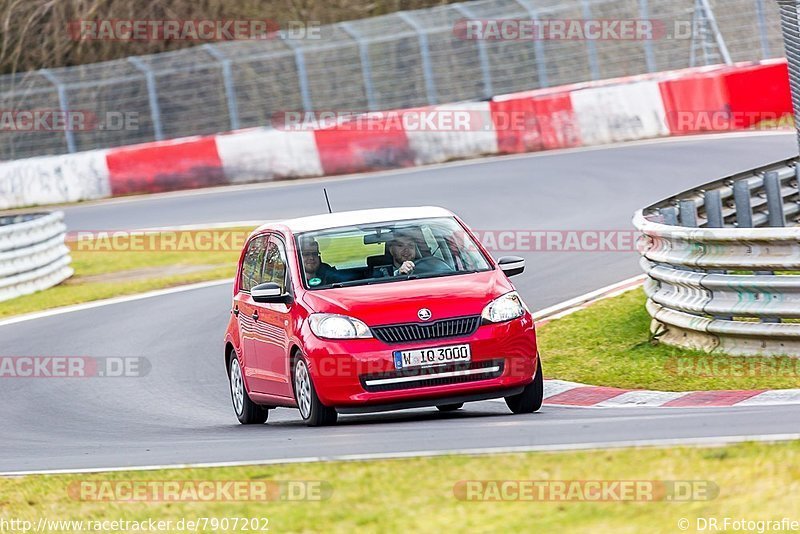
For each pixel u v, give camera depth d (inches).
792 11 1947.6
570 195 3169.3
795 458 863.7
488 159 4087.1
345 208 3358.8
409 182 3718.0
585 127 4119.1
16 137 5187.0
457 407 1475.1
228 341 1565.0
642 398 1374.3
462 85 5118.1
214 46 4830.2
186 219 3597.4
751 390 1321.4
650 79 4313.5
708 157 3420.3
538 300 2116.1
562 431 1084.5
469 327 1254.3
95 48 5831.7
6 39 5851.4
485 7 4822.8
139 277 2925.7
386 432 1178.6
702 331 1533.0
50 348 2175.2
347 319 1256.8
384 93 5201.8
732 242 1485.0
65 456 1286.9
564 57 5068.9
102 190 4271.7
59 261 3014.3
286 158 4232.3
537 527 783.7
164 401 1710.1
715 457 893.8
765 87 4013.3
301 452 1101.1
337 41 4857.3
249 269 1535.4
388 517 839.1
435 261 1368.1
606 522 780.0
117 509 971.9
